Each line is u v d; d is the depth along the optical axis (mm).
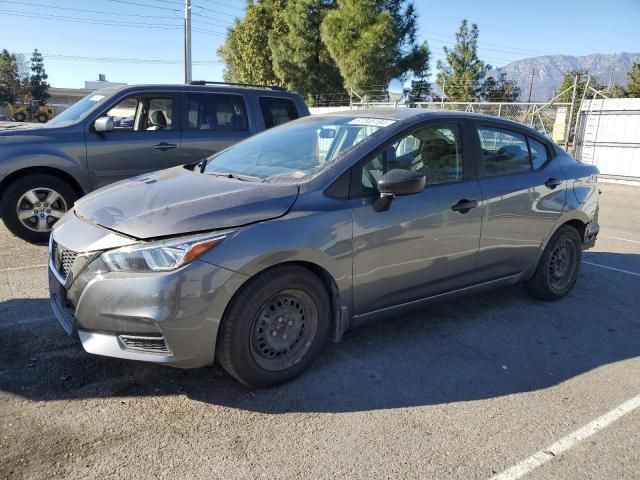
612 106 15727
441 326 4457
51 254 3484
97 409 3074
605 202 12016
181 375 3477
